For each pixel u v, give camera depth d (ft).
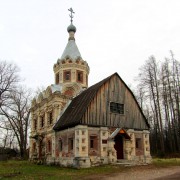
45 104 115.96
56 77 129.18
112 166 80.07
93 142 85.56
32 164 104.88
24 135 152.56
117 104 95.61
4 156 142.61
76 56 129.59
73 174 65.41
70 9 142.31
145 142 97.96
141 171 67.97
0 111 132.77
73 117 88.84
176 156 122.42
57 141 99.91
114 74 98.32
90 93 93.56
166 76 139.54
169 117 136.98
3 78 123.34
